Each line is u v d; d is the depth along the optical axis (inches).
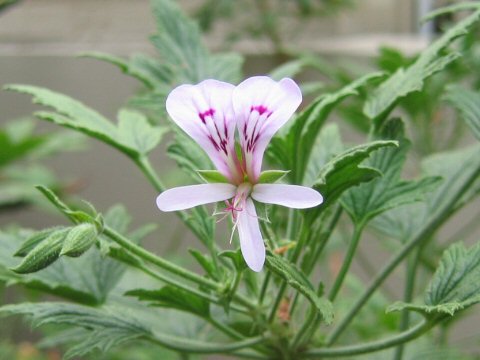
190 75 11.5
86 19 27.2
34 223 24.1
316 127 9.2
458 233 19.6
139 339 9.1
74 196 23.6
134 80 23.2
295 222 9.2
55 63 23.6
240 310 8.9
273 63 22.3
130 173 23.6
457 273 8.2
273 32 22.5
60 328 13.5
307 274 9.0
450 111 18.8
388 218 10.8
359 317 14.9
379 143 7.3
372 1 27.4
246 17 25.1
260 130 7.5
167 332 10.6
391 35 27.1
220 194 7.6
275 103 7.5
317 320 8.8
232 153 7.6
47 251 7.6
